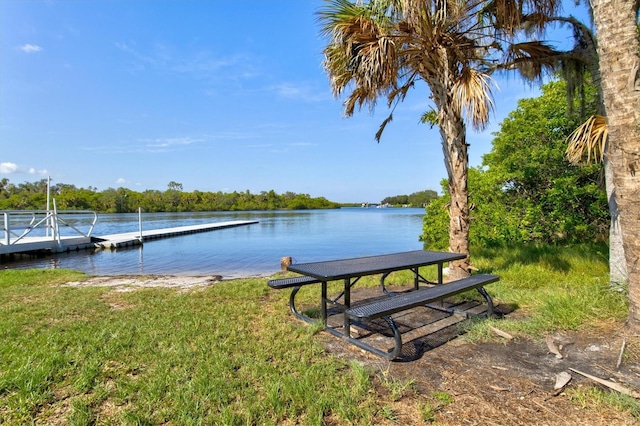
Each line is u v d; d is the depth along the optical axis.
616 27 2.60
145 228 25.47
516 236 7.84
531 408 1.83
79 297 4.66
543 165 7.64
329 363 2.38
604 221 7.33
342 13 4.09
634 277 2.64
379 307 2.50
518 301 3.85
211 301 4.27
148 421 1.74
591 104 5.15
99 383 2.14
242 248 14.46
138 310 3.87
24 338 2.91
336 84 4.77
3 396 2.00
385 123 5.82
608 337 2.65
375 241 17.09
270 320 3.38
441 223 9.40
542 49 4.54
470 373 2.23
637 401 1.84
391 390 2.03
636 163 2.58
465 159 4.62
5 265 10.18
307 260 11.09
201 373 2.22
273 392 1.96
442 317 3.48
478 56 4.75
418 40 4.23
